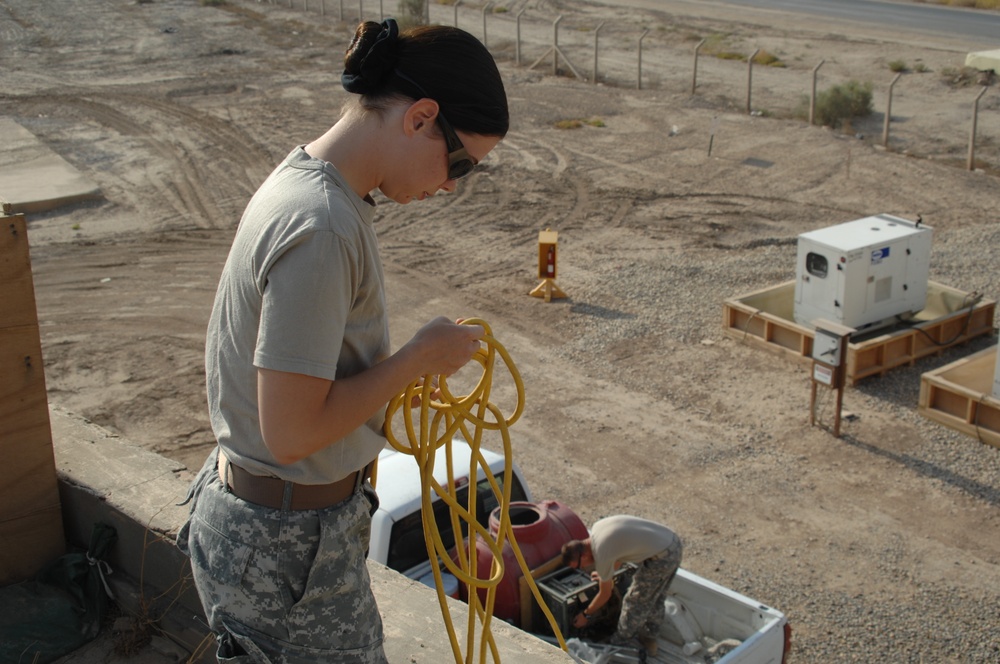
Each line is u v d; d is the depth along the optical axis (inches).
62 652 118.0
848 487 379.2
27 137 955.3
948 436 413.1
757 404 446.9
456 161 69.1
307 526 71.5
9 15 1638.8
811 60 1215.6
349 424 65.4
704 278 598.2
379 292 69.2
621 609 252.1
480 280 608.7
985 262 597.9
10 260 115.8
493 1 1689.2
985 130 896.9
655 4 1696.6
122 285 621.9
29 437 122.6
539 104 1044.5
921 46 1262.3
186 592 116.3
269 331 61.6
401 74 65.7
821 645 293.3
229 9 1691.7
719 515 362.9
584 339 521.0
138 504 123.7
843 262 469.7
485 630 85.0
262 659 73.5
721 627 248.1
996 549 338.3
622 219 713.6
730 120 954.1
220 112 1048.2
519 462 401.1
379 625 78.8
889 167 794.8
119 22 1587.1
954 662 283.9
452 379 479.5
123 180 837.2
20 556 125.2
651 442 416.5
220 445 72.1
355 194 67.0
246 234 65.0
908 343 476.4
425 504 79.2
